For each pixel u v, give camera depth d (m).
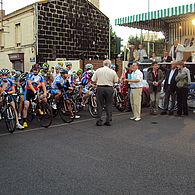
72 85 9.45
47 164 4.61
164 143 5.78
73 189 3.63
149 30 16.06
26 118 7.61
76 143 5.86
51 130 7.14
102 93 7.48
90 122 8.11
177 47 12.66
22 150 5.43
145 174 4.11
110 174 4.13
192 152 5.16
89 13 20.61
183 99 8.89
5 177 4.08
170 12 12.11
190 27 14.94
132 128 7.22
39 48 18.09
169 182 3.82
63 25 19.14
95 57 21.14
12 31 20.47
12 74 8.82
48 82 10.17
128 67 10.05
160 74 9.19
